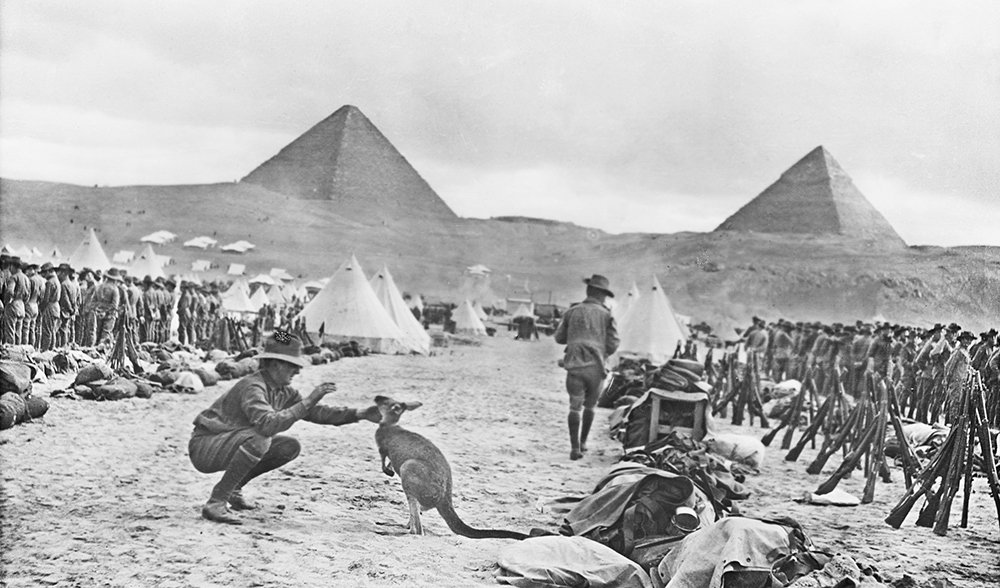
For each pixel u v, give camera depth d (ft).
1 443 32.19
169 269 126.00
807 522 28.81
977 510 30.32
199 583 19.62
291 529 24.09
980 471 32.53
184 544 22.24
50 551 21.27
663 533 23.04
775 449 43.50
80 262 94.63
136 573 20.03
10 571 19.88
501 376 68.23
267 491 28.43
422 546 23.30
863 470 37.68
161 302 66.54
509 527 25.89
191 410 41.83
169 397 45.44
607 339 38.99
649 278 94.99
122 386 43.45
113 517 24.27
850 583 18.85
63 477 28.25
